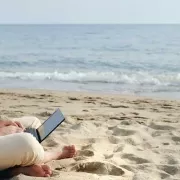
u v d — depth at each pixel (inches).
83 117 276.1
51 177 139.4
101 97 406.3
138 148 190.5
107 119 269.6
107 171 152.2
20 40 1875.0
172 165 161.0
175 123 257.9
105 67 783.1
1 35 2516.0
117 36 2149.4
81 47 1398.9
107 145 193.6
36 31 3437.5
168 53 1097.4
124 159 172.7
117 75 630.5
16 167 141.6
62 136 206.8
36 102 354.9
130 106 345.1
